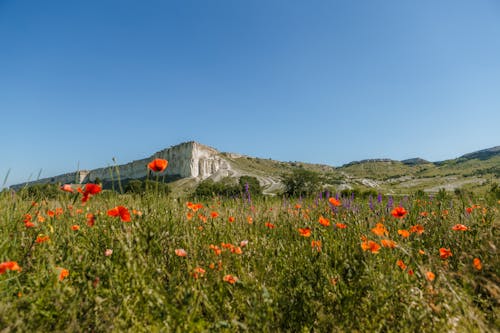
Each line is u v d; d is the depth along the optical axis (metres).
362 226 4.05
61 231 3.18
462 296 2.45
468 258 2.99
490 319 2.30
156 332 1.89
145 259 2.56
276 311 2.26
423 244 3.88
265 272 2.82
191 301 2.16
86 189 2.69
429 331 2.13
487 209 4.85
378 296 2.38
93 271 2.44
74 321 1.82
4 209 3.18
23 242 2.82
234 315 2.32
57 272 2.19
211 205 5.04
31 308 1.93
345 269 2.78
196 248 3.11
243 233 3.89
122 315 2.04
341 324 2.26
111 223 3.33
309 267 2.77
